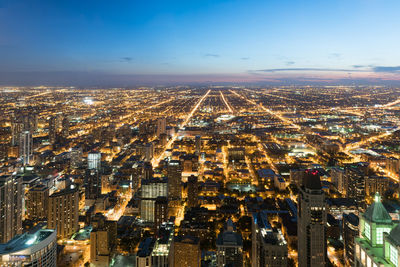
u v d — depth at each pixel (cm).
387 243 8794
